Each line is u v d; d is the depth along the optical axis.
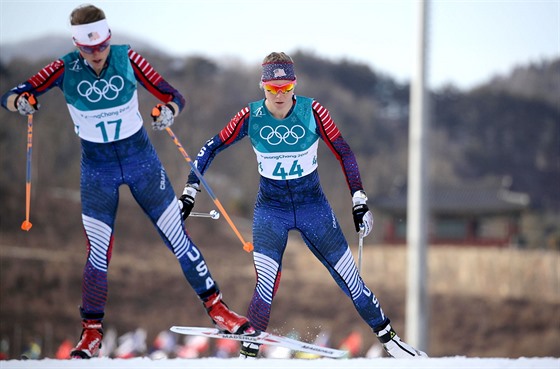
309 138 19.11
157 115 16.72
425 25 49.84
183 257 17.19
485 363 14.64
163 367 14.05
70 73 16.58
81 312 17.30
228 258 159.38
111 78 16.55
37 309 126.88
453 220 187.38
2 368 14.13
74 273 139.75
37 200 173.00
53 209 171.00
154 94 17.08
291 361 14.59
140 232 162.62
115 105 16.59
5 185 176.00
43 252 148.00
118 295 131.50
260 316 19.09
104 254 17.14
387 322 20.41
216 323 17.33
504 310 126.69
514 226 187.12
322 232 19.39
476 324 124.06
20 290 131.50
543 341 120.56
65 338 120.94
